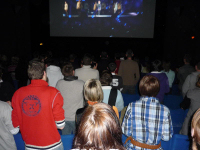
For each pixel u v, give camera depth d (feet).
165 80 8.25
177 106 8.55
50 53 13.91
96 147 2.31
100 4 28.43
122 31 29.01
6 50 28.12
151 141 4.44
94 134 2.32
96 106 2.57
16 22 29.01
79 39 31.96
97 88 4.85
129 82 10.96
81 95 6.40
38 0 29.60
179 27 28.14
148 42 31.37
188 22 27.30
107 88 6.24
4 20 27.43
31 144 4.57
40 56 12.75
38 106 4.39
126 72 10.86
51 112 4.50
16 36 29.30
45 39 31.99
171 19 28.66
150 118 4.42
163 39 29.71
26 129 4.51
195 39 26.63
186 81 8.02
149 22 28.22
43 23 30.91
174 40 28.96
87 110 2.56
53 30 30.19
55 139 4.61
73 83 6.31
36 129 4.46
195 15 26.37
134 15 28.22
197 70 7.91
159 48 31.35
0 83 6.50
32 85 4.58
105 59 12.20
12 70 11.96
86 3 28.60
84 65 8.39
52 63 8.50
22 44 30.19
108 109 2.54
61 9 29.22
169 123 4.40
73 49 33.47
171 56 29.58
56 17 29.58
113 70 8.54
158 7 28.45
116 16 28.58
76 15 29.19
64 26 29.84
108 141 2.33
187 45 27.78
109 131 2.35
